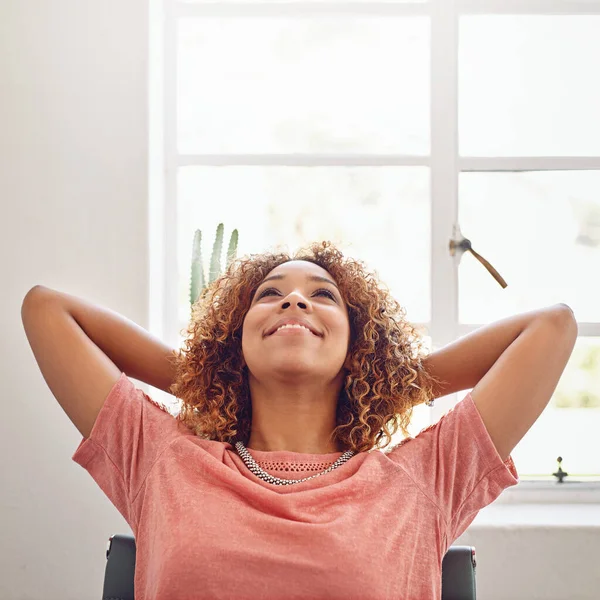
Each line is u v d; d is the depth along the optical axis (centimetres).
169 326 195
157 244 189
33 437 179
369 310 135
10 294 180
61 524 178
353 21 200
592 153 199
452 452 122
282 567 108
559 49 199
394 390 134
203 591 107
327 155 197
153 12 187
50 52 182
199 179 199
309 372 122
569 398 197
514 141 198
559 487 192
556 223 198
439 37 196
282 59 200
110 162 181
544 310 132
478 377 135
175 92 197
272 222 199
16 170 181
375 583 108
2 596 176
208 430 130
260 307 126
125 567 126
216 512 112
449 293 195
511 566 169
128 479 124
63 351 129
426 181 198
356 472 118
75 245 180
